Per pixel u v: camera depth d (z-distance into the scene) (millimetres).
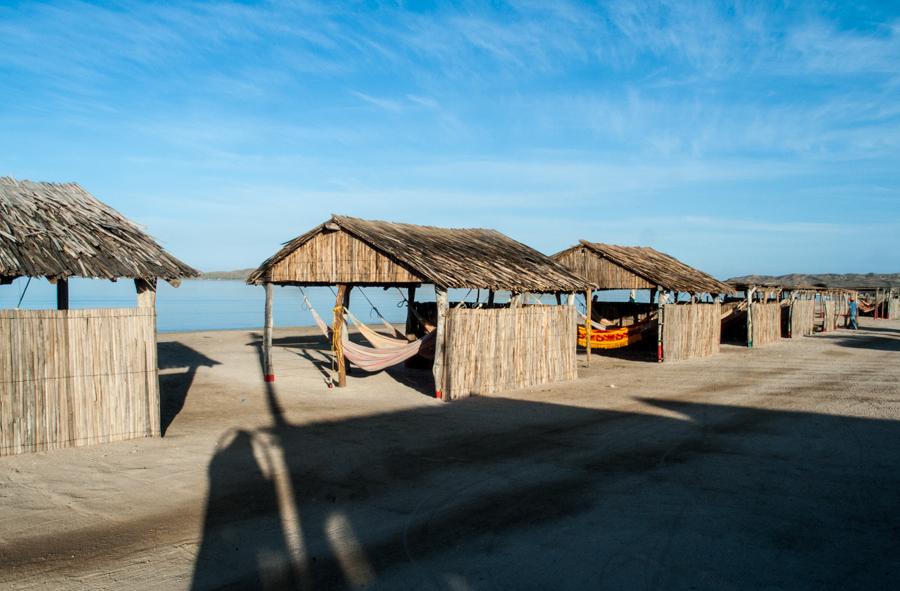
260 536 6922
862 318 50500
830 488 8734
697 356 24219
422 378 18344
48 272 9586
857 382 18078
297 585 5805
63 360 10117
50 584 5797
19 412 9703
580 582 5930
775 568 6281
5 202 10914
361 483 8781
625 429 12102
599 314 28188
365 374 18844
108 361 10562
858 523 7473
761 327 29719
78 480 8703
